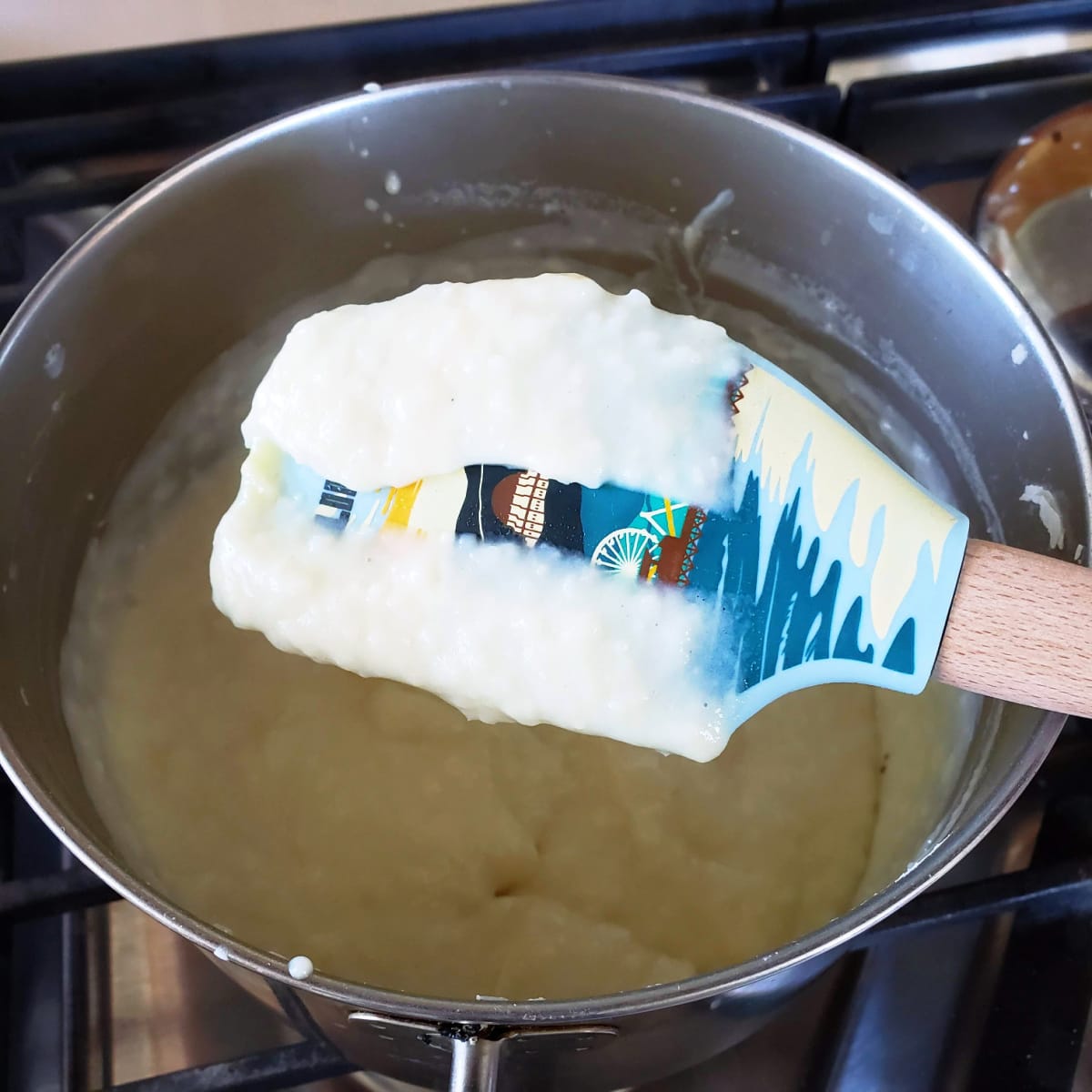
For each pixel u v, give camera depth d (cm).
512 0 29
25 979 23
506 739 25
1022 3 29
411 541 21
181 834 24
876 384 27
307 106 24
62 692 24
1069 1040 22
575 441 20
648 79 28
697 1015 18
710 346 21
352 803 24
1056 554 21
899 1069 22
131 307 24
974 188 30
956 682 18
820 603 19
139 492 27
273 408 21
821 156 23
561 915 23
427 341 21
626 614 20
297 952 22
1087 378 26
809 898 24
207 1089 20
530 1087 20
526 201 27
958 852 17
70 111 28
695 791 25
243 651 26
